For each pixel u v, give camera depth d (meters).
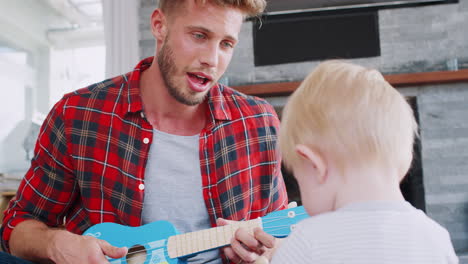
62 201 1.16
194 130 1.19
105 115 1.14
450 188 2.86
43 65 3.50
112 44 3.03
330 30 3.07
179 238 1.02
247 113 1.23
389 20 3.03
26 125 3.36
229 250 0.99
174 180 1.13
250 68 3.13
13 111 3.31
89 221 1.15
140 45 3.14
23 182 1.16
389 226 0.55
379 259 0.53
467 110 2.88
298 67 3.09
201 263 1.09
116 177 1.12
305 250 0.56
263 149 1.20
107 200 1.13
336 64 0.66
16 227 1.09
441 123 2.90
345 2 3.05
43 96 3.47
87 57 3.50
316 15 3.07
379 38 3.03
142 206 1.10
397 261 0.53
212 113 1.18
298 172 0.65
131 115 1.14
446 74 2.80
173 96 1.09
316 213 0.63
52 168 1.13
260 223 0.98
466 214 2.83
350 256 0.53
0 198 2.63
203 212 1.13
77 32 3.51
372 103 0.59
